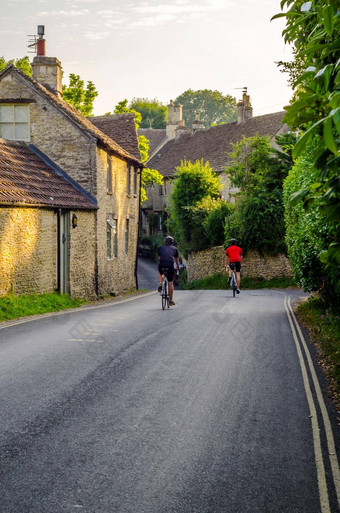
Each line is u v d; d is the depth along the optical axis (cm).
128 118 3203
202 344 985
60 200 1948
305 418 589
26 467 450
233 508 389
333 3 320
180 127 6606
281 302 1911
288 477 442
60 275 1945
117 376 743
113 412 593
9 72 2330
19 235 1656
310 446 509
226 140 5569
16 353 882
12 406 604
